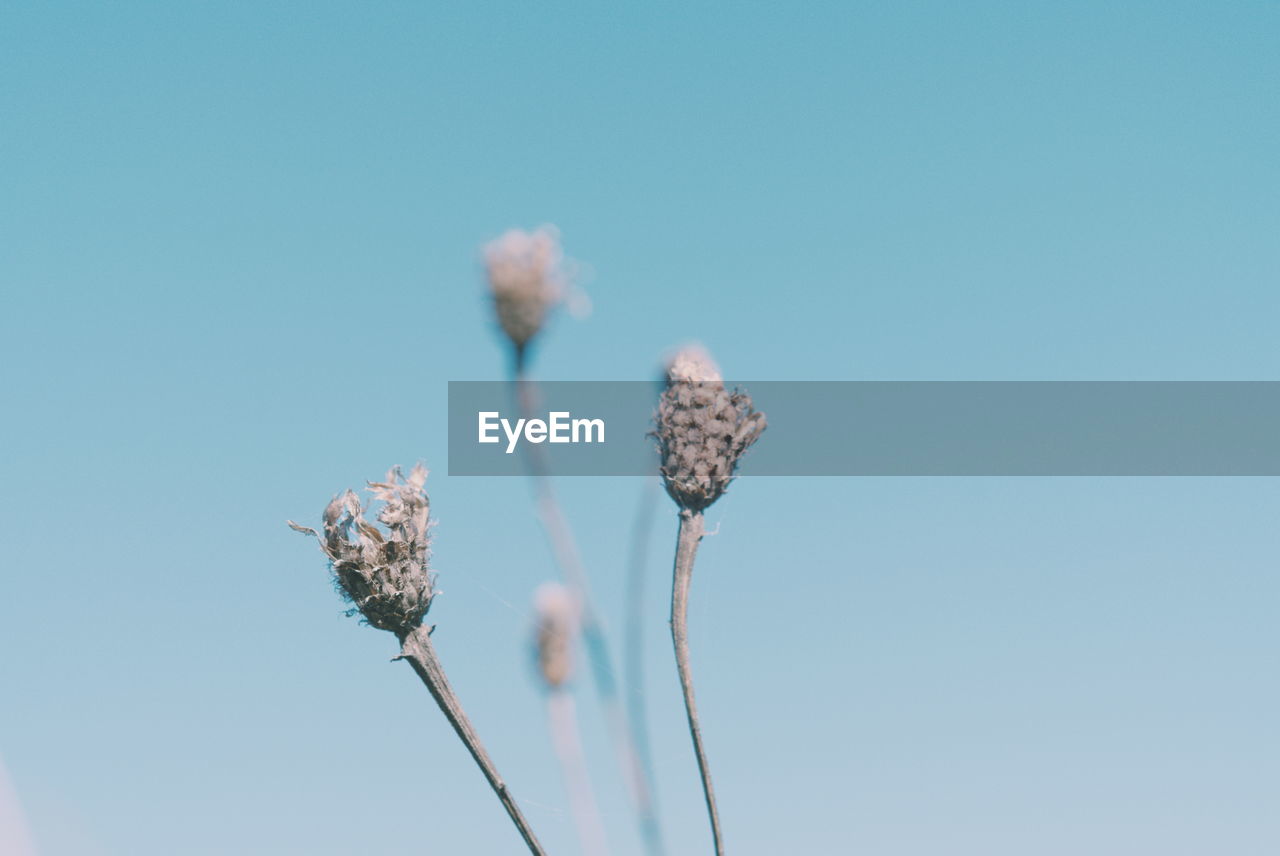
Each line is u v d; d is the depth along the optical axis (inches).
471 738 11.9
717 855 11.0
